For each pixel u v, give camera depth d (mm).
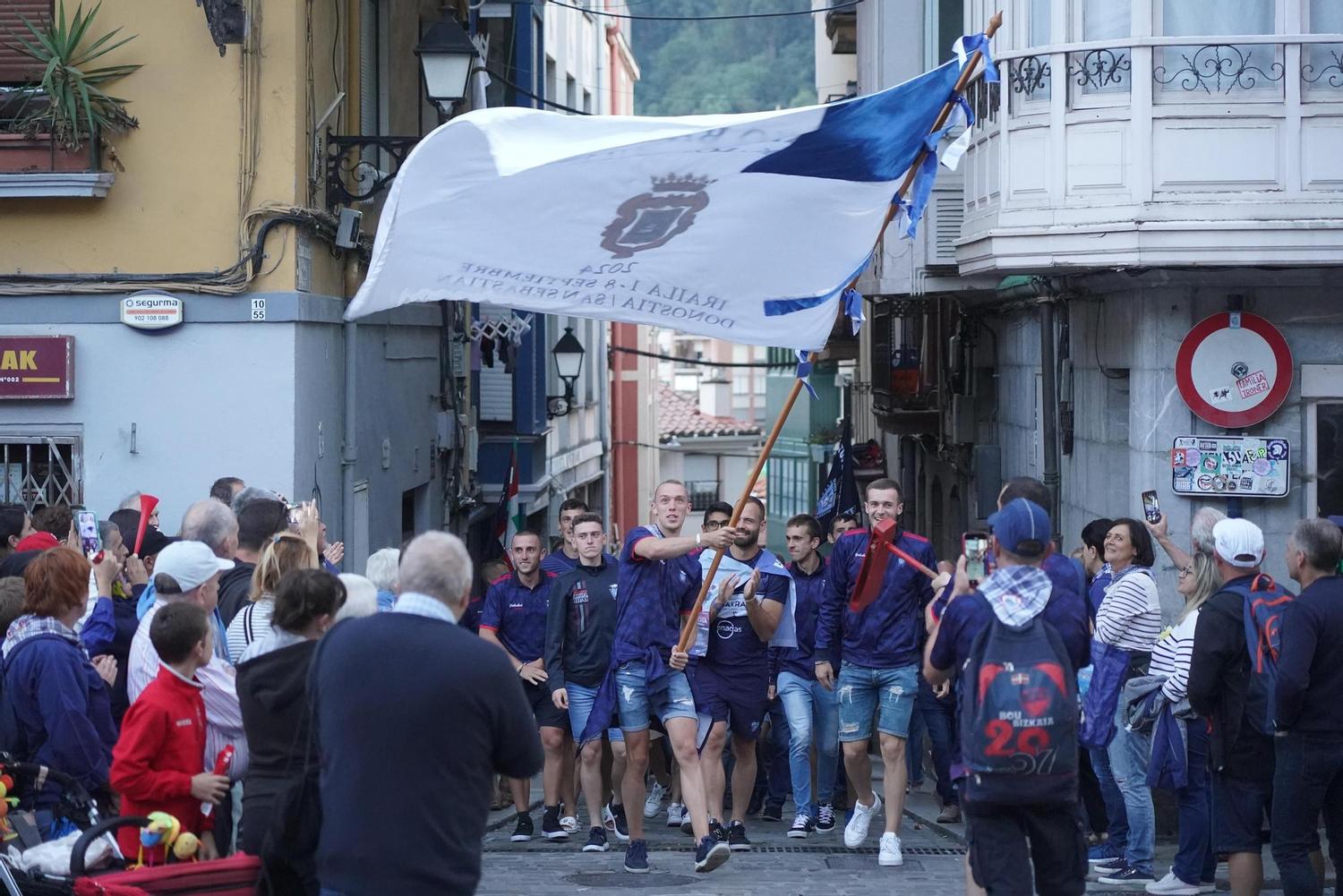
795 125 7012
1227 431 11477
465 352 19359
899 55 16656
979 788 5945
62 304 11453
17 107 11383
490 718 4855
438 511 17656
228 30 11141
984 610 6020
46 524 8922
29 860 5734
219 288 11430
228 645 6551
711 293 7156
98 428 11523
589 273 6938
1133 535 8859
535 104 24594
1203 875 8352
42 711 6477
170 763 6020
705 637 9312
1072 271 11844
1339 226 10672
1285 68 10844
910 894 8352
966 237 12555
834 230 7184
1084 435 13617
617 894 8312
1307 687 6977
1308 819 7062
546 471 25328
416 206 6703
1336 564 7074
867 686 9594
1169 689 8172
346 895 4723
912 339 21516
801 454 47375
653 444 44906
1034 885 6559
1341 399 11367
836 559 9875
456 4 15766
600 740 9969
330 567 8547
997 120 11695
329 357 12656
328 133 12398
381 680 4793
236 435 11531
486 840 10703
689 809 8656
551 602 10078
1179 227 10797
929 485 23766
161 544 8531
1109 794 9016
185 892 5434
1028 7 11594
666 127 6898
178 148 11445
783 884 8680
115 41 11406
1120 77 11055
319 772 5188
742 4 62719
